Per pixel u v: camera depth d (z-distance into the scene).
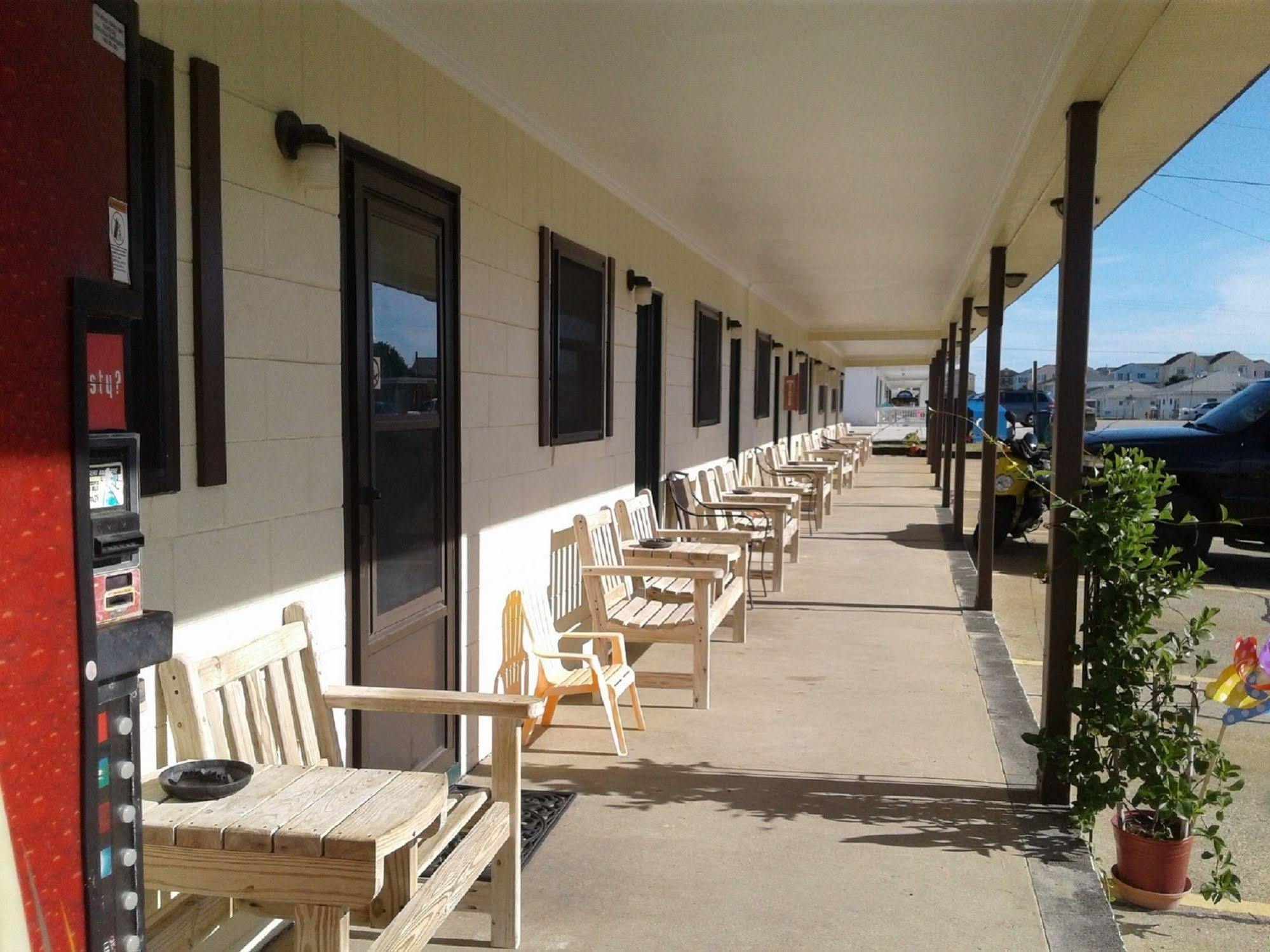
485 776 4.16
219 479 2.61
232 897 1.98
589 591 5.06
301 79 2.97
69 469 1.14
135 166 1.27
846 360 29.22
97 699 1.19
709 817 3.71
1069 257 3.76
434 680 3.98
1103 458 3.61
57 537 1.12
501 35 3.62
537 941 2.86
